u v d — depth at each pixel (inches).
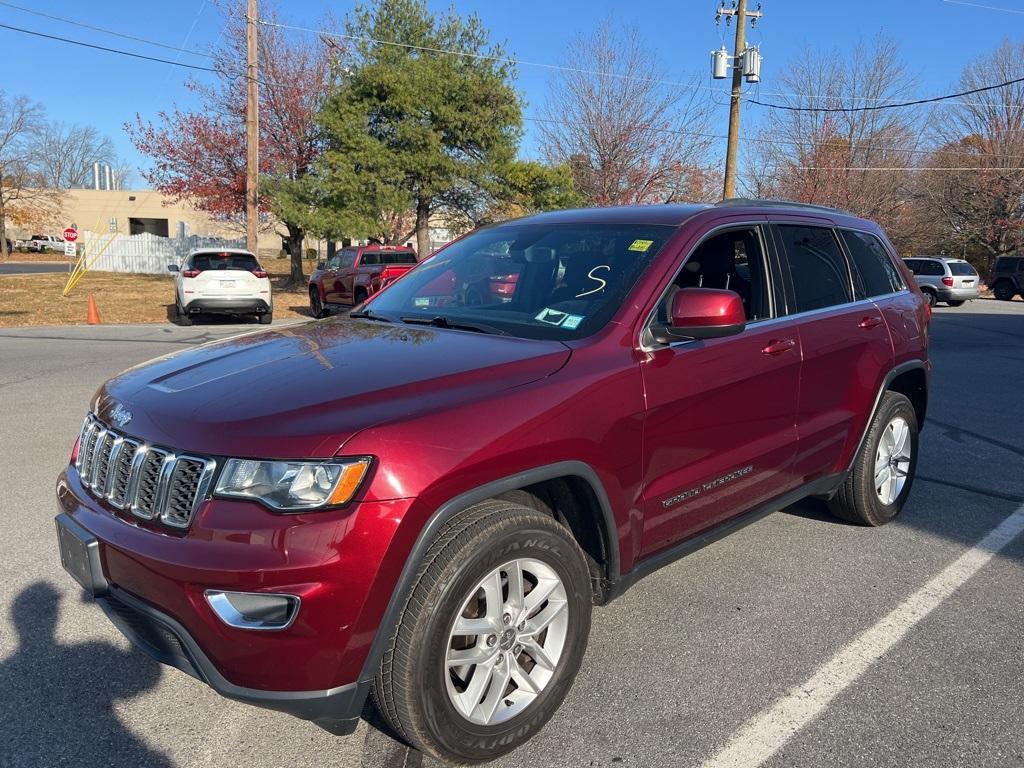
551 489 114.7
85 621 136.7
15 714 110.5
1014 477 230.7
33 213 2191.2
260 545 85.4
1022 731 108.7
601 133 1075.3
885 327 176.4
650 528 120.6
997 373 437.4
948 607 146.4
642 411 115.3
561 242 145.9
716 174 1176.2
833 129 1434.5
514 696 104.0
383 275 637.3
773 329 144.7
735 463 135.5
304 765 101.3
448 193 1050.1
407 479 88.7
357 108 960.9
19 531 174.9
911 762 102.0
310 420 91.4
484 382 102.8
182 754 103.0
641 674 123.0
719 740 106.6
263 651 85.7
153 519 93.3
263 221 1349.7
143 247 1563.7
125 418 103.0
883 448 183.5
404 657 90.4
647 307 122.8
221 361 116.8
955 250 1774.1
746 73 914.1
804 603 147.8
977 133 1646.2
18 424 274.4
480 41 1008.9
